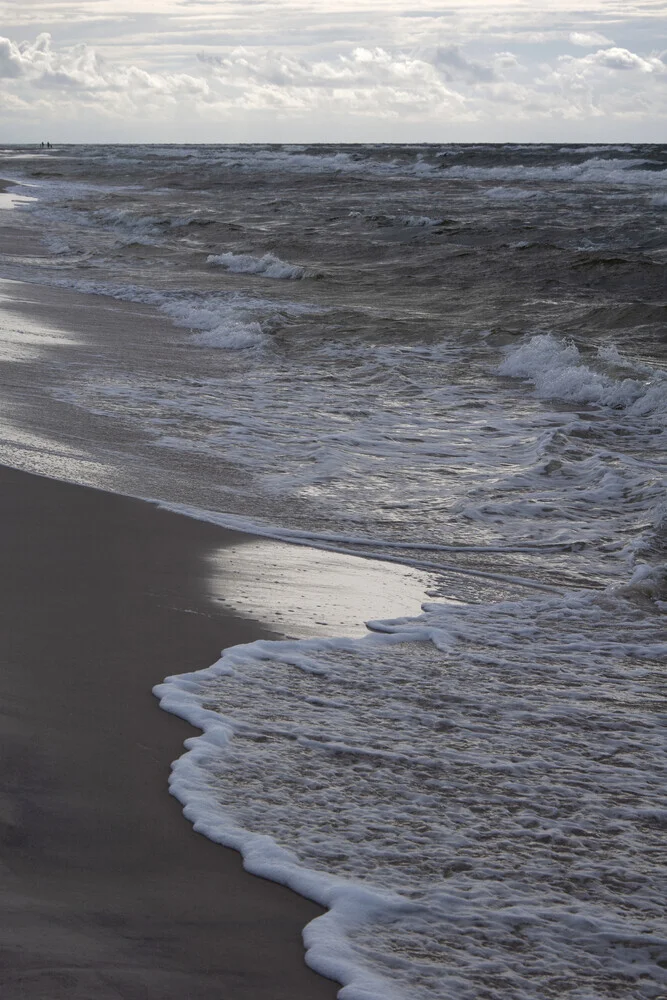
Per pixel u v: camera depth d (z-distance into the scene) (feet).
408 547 24.77
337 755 13.38
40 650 15.64
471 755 13.79
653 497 29.22
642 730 15.08
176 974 8.62
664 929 10.09
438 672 16.87
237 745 13.32
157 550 21.52
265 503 27.14
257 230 111.14
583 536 26.37
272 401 40.47
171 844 10.69
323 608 19.44
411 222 112.88
